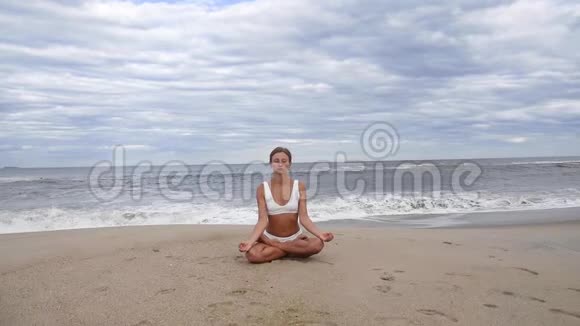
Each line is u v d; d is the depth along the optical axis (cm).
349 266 414
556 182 1903
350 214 1068
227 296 318
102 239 572
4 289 342
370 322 270
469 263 436
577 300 318
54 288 342
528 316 285
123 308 294
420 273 391
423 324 269
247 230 664
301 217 451
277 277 369
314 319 273
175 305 298
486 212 1081
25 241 564
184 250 493
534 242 587
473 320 277
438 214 1060
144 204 1216
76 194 1498
